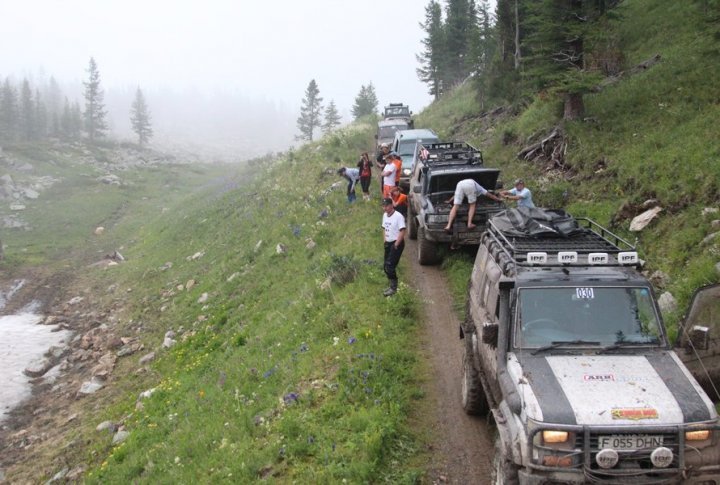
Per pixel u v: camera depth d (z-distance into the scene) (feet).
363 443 24.09
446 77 210.38
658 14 78.07
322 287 44.96
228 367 40.75
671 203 40.55
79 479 36.94
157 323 66.39
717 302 22.57
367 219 61.11
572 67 60.18
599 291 21.15
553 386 18.61
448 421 26.89
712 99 51.78
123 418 44.24
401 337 34.88
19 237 142.10
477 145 85.71
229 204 113.91
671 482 17.15
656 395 18.06
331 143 115.44
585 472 17.02
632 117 56.65
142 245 119.03
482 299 25.80
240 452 26.58
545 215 27.61
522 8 99.71
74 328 75.92
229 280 66.08
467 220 45.09
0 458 44.14
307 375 31.89
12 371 61.98
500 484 19.21
